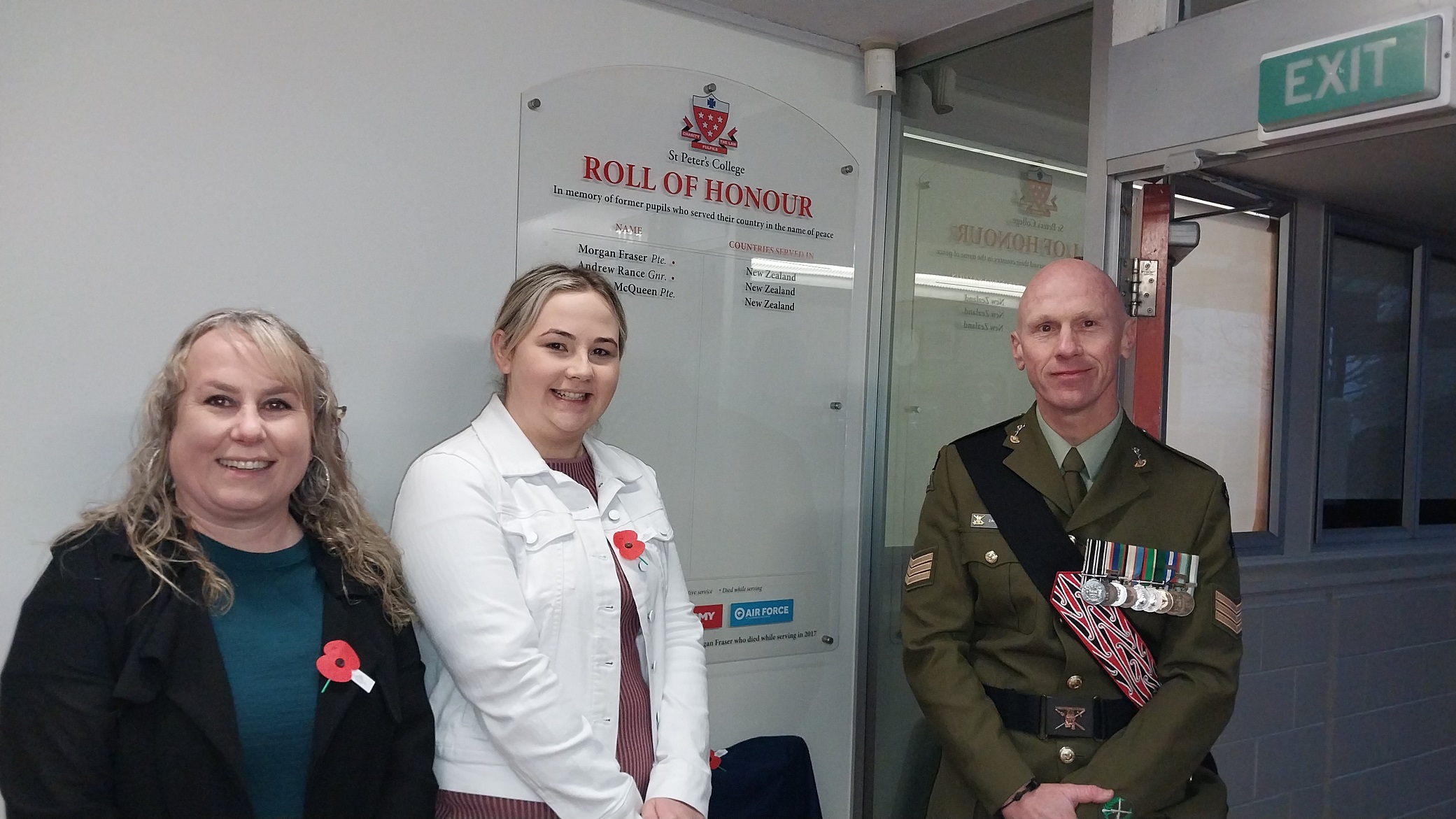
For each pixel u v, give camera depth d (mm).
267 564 1434
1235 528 2529
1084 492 1855
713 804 2326
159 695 1290
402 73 1977
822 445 2654
